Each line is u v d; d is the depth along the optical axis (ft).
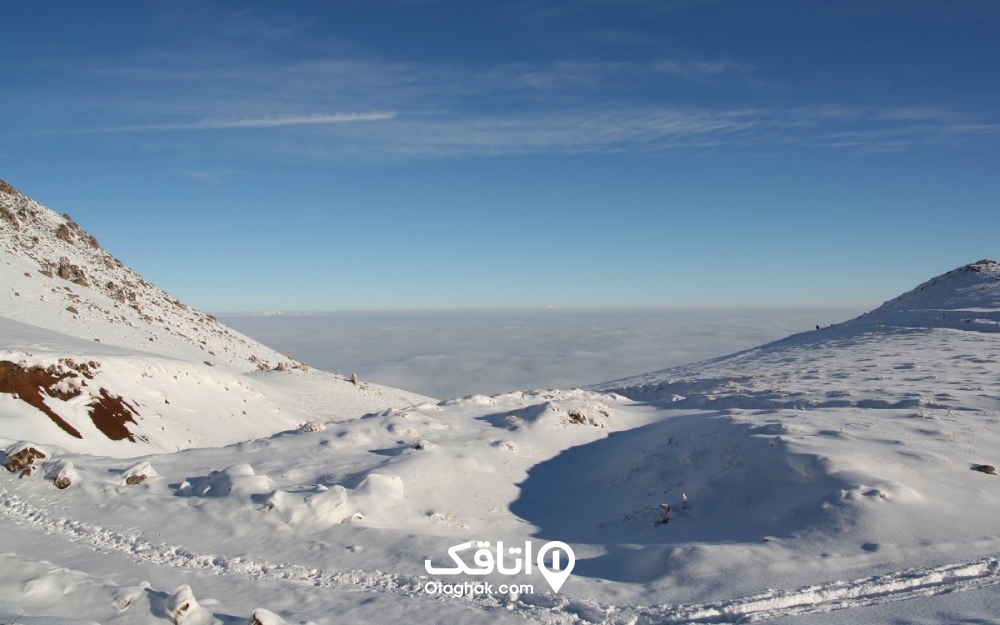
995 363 84.53
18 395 58.90
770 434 42.88
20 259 160.86
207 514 34.83
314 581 27.30
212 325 230.07
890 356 103.96
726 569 26.66
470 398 73.31
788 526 30.96
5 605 22.11
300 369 143.23
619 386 123.65
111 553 30.68
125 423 65.05
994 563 25.31
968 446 39.17
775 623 21.81
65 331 116.57
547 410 61.52
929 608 22.04
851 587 24.08
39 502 38.01
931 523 28.81
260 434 83.35
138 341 137.39
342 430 54.49
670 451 46.24
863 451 37.60
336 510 33.88
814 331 189.57
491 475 45.50
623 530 36.17
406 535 31.76
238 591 26.16
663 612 23.40
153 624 22.13
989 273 188.85
